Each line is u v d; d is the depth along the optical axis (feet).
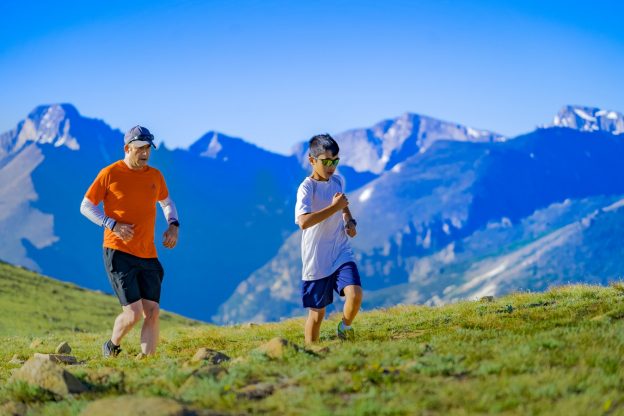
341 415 19.60
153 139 35.91
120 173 35.65
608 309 37.76
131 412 19.74
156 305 37.45
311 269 34.32
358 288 33.42
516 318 38.73
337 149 33.78
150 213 36.29
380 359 25.43
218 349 42.37
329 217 33.73
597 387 20.80
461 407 19.85
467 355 25.54
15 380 26.02
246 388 23.41
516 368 23.17
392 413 19.70
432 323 42.29
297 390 22.54
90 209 35.29
